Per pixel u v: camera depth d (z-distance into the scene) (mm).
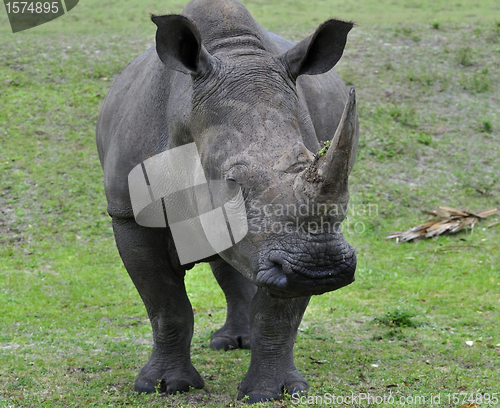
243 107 5766
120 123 7270
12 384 7547
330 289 5363
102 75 20094
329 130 8117
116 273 13320
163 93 6852
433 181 16969
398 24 23641
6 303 11477
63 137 17719
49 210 15578
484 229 15273
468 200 16422
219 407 6820
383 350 8852
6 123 17938
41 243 14586
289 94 5980
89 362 8469
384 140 18078
